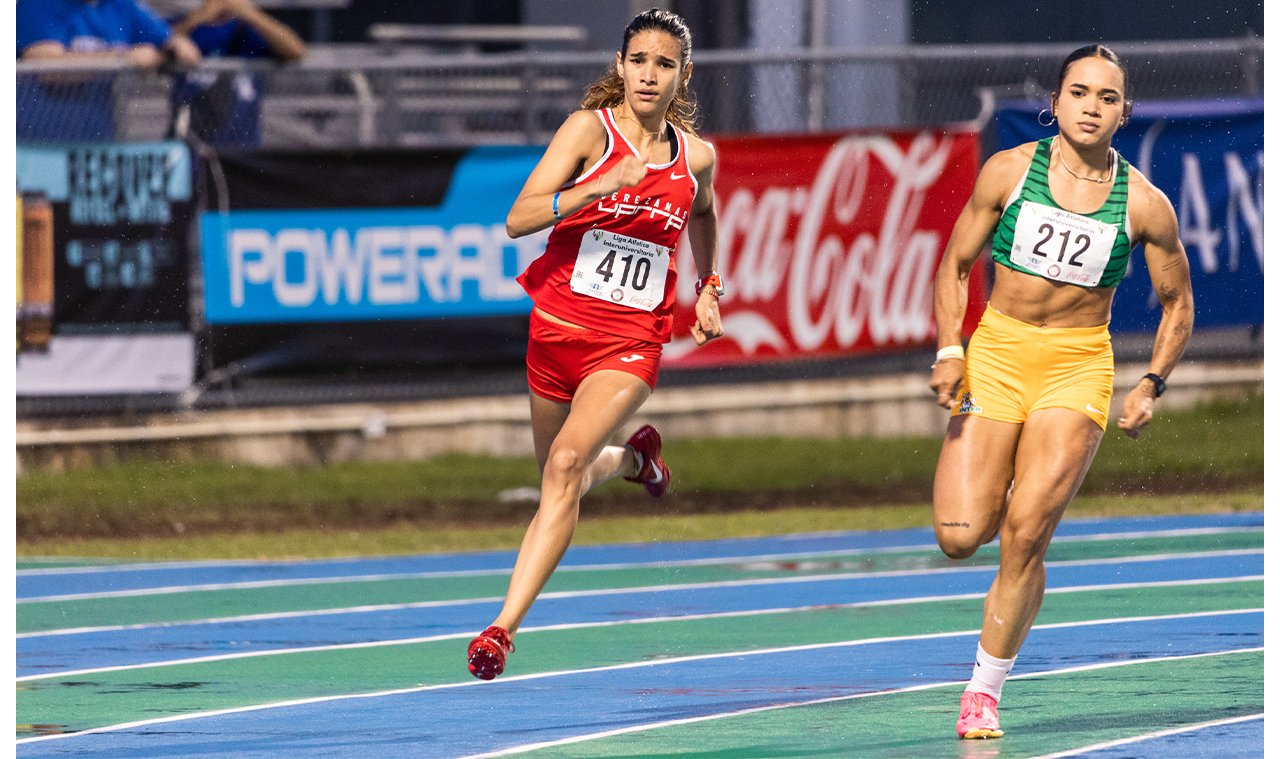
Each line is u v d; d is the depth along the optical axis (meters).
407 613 24.73
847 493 40.47
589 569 29.72
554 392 16.69
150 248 41.03
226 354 41.75
